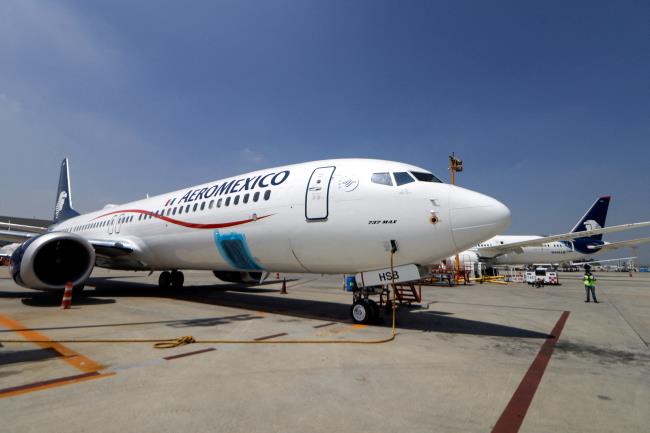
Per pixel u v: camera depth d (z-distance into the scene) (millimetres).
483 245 35219
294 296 13867
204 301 11641
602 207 33531
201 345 5668
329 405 3365
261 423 2975
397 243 7219
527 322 8430
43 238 9906
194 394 3600
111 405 3309
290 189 8672
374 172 7863
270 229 8711
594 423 3070
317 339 6168
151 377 4109
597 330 7531
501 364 4812
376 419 3076
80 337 6164
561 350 5684
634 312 10523
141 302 11086
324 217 7898
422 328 7379
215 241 10039
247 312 9297
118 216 14758
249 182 9906
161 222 12000
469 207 6824
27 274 9562
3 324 7297
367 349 5504
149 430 2828
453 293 16828
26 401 3387
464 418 3123
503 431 2887
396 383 3996
